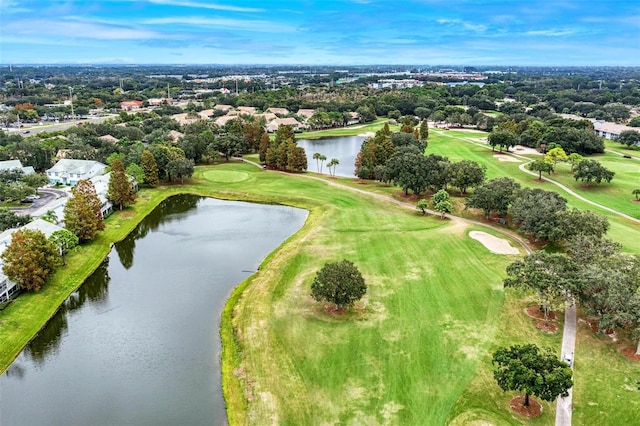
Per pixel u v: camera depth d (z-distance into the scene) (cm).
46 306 6034
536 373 3731
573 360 4578
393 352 4762
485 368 4478
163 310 5972
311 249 7506
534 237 7825
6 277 6062
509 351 4059
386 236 8006
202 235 8731
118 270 7231
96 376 4694
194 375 4662
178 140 14838
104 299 6306
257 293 6144
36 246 6341
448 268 6688
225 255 7731
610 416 3847
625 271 5172
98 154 14100
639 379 4291
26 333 5444
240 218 9725
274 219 9619
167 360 4919
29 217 8312
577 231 6894
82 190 8338
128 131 17175
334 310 5600
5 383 4625
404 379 4353
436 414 3903
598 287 4938
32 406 4269
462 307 5622
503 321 5306
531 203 7912
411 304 5697
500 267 6694
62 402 4316
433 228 8394
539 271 5184
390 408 3991
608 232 7875
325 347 4884
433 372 4438
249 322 5453
